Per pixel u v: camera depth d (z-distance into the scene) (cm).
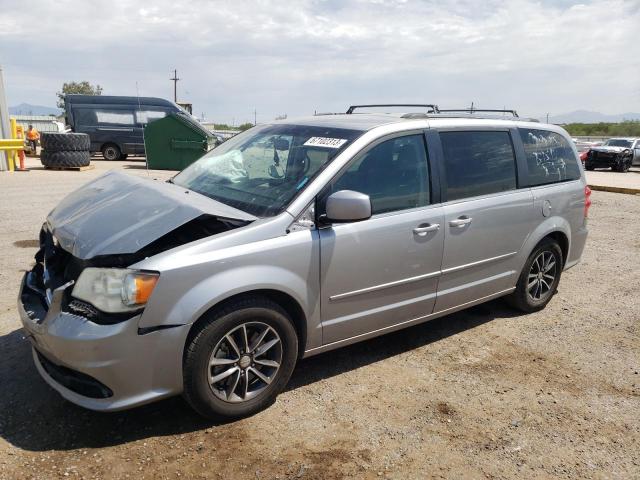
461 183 419
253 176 379
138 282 275
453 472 285
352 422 325
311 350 352
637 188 1453
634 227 943
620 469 293
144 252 302
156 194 342
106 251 283
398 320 395
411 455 297
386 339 449
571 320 503
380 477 278
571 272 661
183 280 284
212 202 340
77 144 1631
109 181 405
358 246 350
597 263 704
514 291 497
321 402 346
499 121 466
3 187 1198
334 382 373
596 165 2452
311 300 336
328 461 288
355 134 371
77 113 2150
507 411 345
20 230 764
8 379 353
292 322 337
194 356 294
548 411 347
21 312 318
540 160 495
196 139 1702
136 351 278
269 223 318
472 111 533
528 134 488
